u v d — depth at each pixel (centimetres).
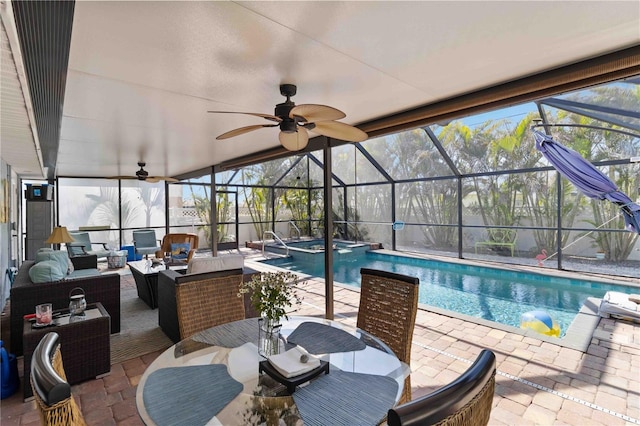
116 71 214
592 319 397
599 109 485
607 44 187
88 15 149
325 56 199
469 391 74
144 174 595
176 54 192
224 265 369
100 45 179
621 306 394
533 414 220
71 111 298
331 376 151
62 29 151
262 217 1139
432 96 273
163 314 381
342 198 1090
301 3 145
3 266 509
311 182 1180
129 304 492
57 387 84
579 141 601
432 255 854
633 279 571
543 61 209
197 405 130
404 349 204
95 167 687
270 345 177
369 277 233
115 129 368
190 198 1041
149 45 181
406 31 171
